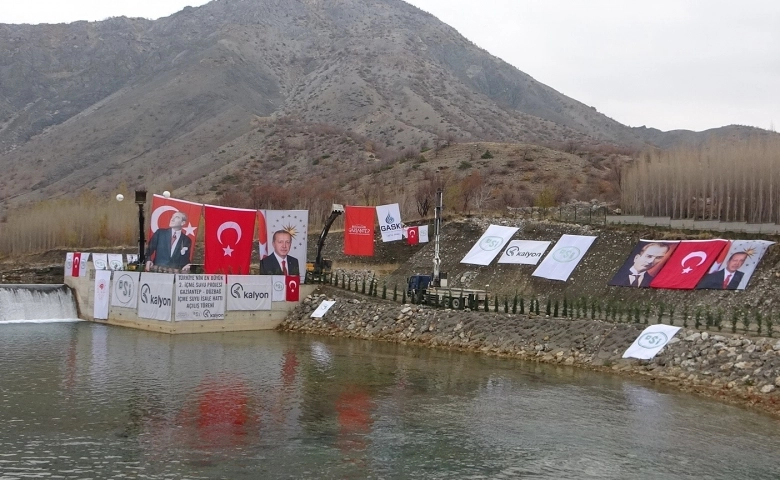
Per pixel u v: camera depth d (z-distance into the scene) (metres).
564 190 113.25
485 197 107.75
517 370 43.28
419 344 52.16
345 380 40.12
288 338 55.47
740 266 51.44
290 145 195.75
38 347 49.03
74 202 138.00
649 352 42.34
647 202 72.25
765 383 35.88
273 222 62.75
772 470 26.58
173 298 55.50
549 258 64.44
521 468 26.53
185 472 25.42
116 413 32.59
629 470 26.48
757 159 63.47
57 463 26.09
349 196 121.44
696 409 34.56
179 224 59.44
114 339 52.81
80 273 65.69
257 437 29.58
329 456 27.41
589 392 37.81
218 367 43.09
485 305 54.88
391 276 75.38
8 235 115.00
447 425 31.70
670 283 54.38
